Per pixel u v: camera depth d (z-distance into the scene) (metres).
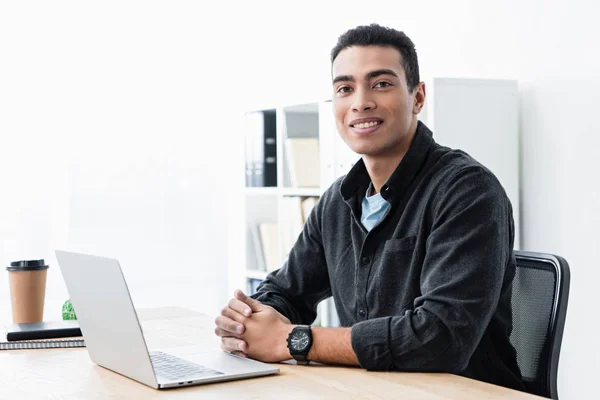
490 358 1.67
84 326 1.54
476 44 3.17
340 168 3.31
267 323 1.59
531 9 2.92
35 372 1.50
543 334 1.63
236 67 4.66
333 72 1.79
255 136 4.02
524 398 1.25
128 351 1.39
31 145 4.16
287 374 1.45
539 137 2.91
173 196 4.54
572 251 2.79
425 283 1.56
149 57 4.46
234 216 4.64
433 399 1.25
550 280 1.65
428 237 1.63
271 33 4.49
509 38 3.02
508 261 1.68
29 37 4.16
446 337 1.46
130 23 4.41
